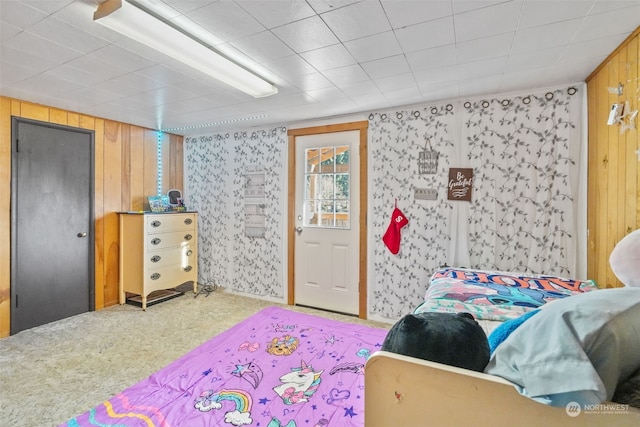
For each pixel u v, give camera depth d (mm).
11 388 1941
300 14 1494
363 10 1463
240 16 1510
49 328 2867
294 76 2258
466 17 1522
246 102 2854
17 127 2779
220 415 1484
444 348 881
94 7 1435
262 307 3490
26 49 1833
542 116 2488
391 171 3043
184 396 1645
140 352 2406
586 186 2346
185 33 1664
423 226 2914
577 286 2008
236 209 3990
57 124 3047
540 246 2500
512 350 816
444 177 2824
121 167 3619
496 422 763
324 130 3379
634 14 1495
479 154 2691
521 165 2559
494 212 2646
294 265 3615
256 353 2072
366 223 3180
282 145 3658
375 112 3115
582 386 643
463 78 2299
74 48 1821
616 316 730
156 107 3014
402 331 952
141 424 1456
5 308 2709
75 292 3199
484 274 2348
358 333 2387
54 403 1794
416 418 833
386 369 855
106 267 3465
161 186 4070
